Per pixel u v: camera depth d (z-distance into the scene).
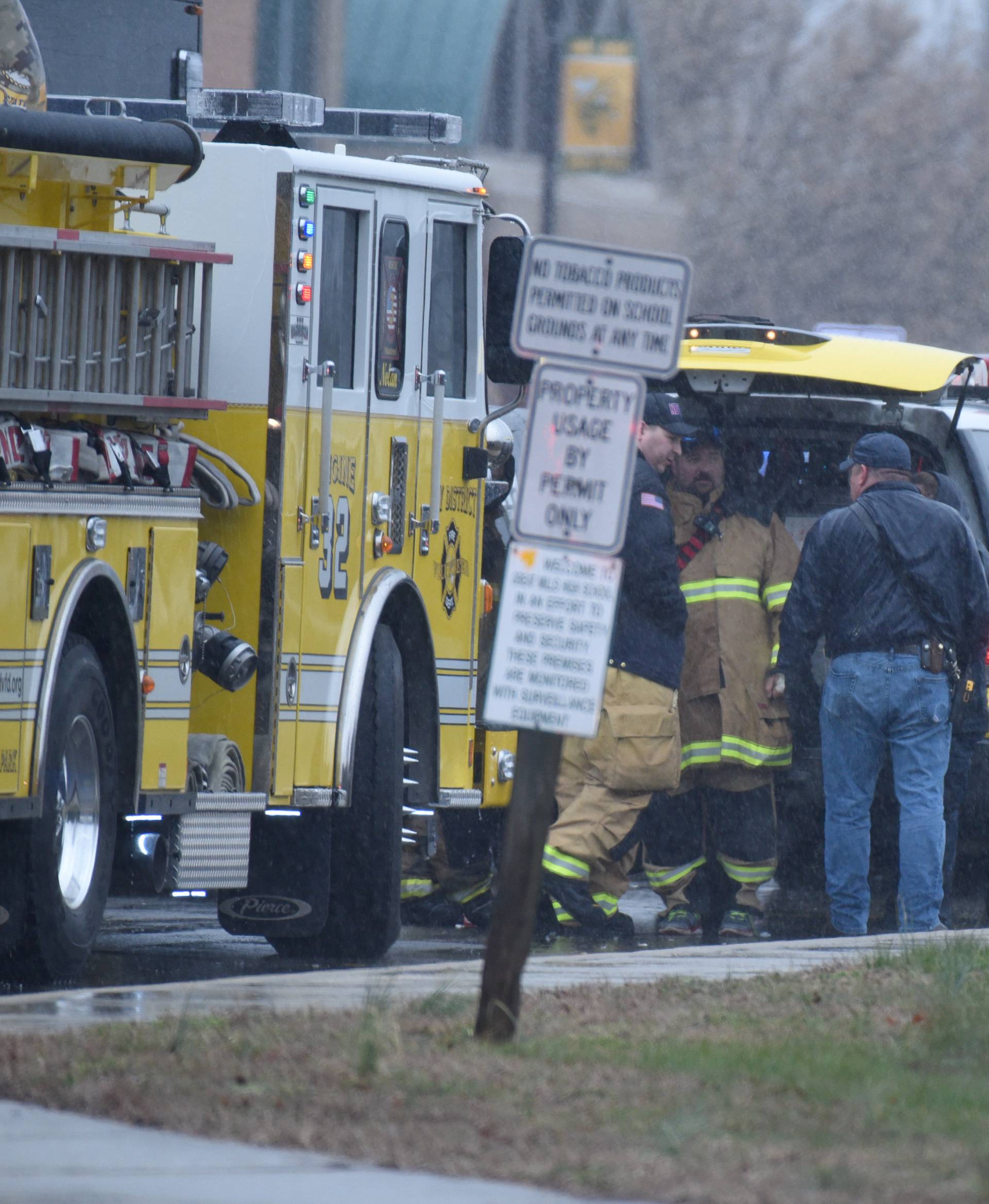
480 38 141.50
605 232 165.38
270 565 33.03
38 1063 21.02
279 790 33.22
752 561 40.97
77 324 29.67
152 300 30.92
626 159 155.38
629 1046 22.34
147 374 30.97
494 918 22.66
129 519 30.69
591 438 23.17
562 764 39.53
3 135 29.03
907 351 41.31
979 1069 21.67
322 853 34.34
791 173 177.88
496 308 36.22
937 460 42.62
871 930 42.62
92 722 30.36
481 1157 17.86
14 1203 16.55
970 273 179.50
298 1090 19.98
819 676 43.34
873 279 179.12
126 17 40.16
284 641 33.19
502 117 150.88
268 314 33.28
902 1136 18.56
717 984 27.33
